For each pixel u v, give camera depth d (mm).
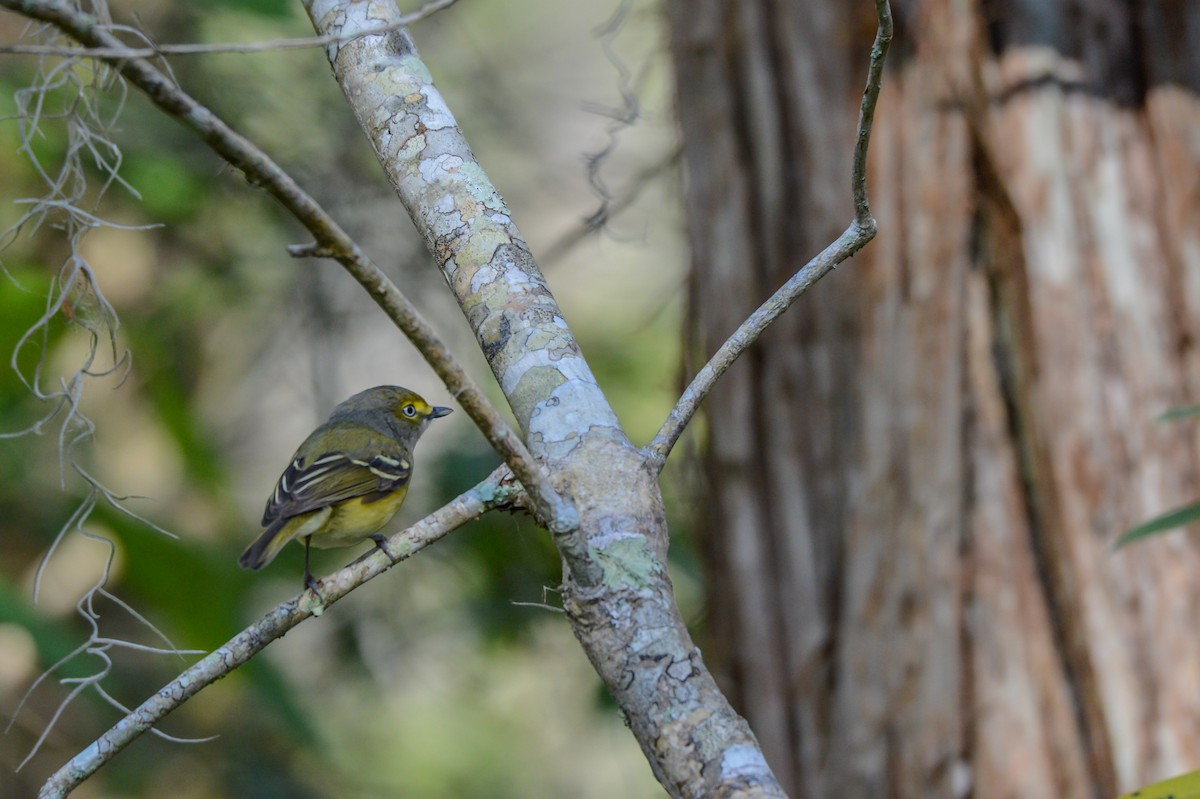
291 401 17703
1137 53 9188
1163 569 8680
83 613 5750
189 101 3754
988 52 9125
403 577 15219
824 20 9398
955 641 8773
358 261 4211
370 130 6812
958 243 8922
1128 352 8875
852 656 9016
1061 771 8594
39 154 13680
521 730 17375
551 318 6070
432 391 16562
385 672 15695
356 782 16547
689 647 4738
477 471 14430
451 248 6395
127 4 14727
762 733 9281
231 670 5605
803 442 9320
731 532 9500
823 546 9227
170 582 10750
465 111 16750
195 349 16688
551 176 16531
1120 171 9031
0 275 10586
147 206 14750
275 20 11898
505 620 14805
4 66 13898
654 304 15414
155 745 15453
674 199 11055
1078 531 8742
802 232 9414
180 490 14594
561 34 17609
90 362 6215
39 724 14992
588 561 4824
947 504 8844
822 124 9359
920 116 9023
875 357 9055
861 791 8906
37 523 14273
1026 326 8844
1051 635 8695
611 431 5562
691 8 9852
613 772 17344
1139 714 8578
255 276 16234
